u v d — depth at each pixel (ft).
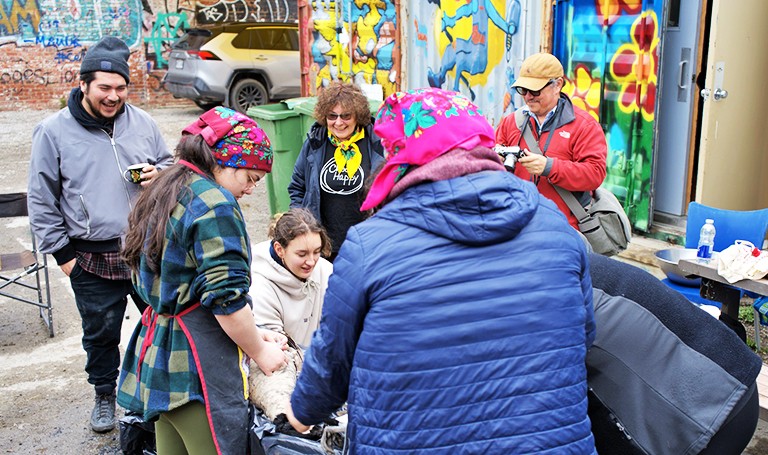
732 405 7.36
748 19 18.75
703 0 19.36
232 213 8.38
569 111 13.64
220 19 55.62
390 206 6.21
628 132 20.27
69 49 53.06
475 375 5.78
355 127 14.66
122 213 12.40
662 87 20.67
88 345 13.06
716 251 15.51
